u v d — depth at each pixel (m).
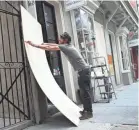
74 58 5.52
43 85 5.11
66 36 5.48
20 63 5.46
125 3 12.11
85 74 5.51
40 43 5.72
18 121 5.29
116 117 5.42
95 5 9.54
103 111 6.19
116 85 13.27
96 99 8.17
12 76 5.66
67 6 7.51
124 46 15.71
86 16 9.04
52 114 6.09
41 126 5.11
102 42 11.49
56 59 7.32
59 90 5.85
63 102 5.47
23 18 5.18
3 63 5.68
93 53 9.27
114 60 14.12
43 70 5.55
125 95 9.12
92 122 5.12
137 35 17.28
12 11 5.69
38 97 5.48
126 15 13.90
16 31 5.57
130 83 14.91
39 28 5.94
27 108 5.39
